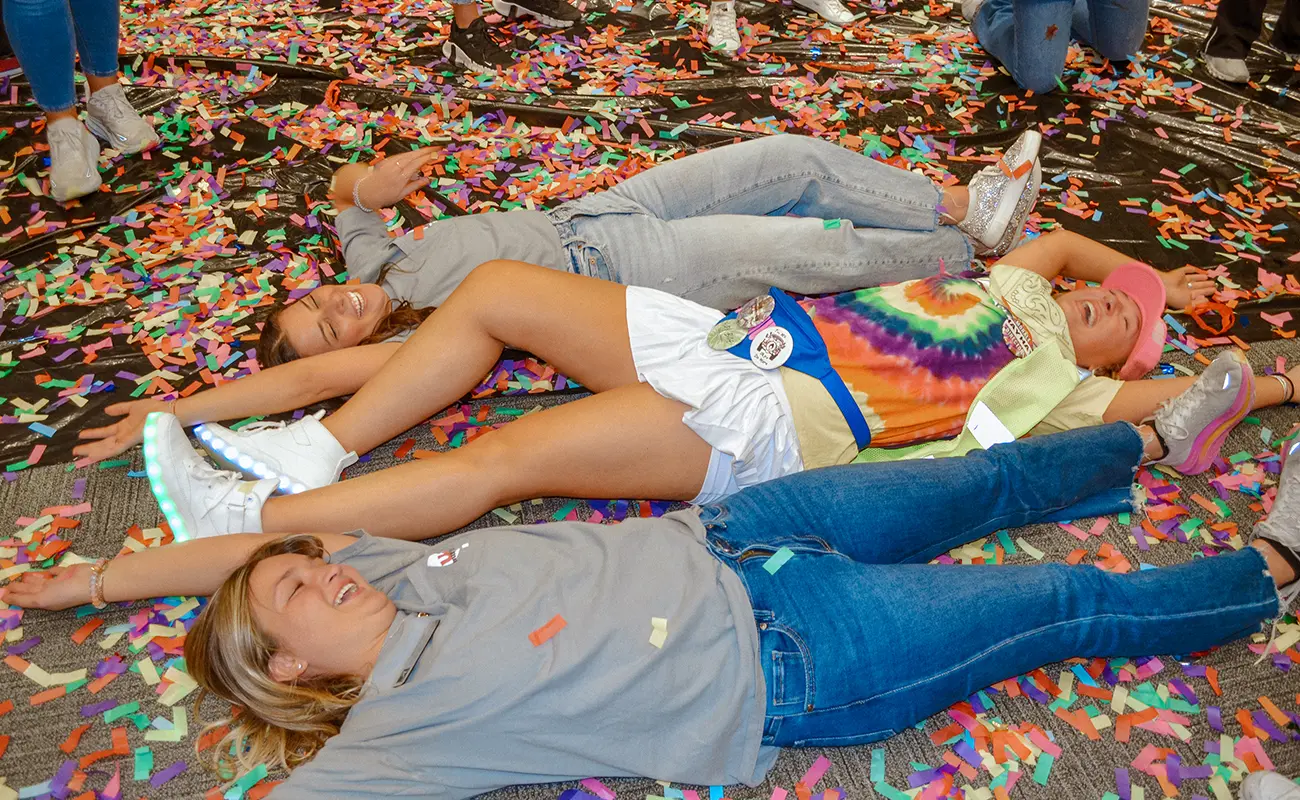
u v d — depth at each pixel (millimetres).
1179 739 1654
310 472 1852
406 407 1903
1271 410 2264
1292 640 1804
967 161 3023
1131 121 3197
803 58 3549
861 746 1643
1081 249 2312
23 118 3139
